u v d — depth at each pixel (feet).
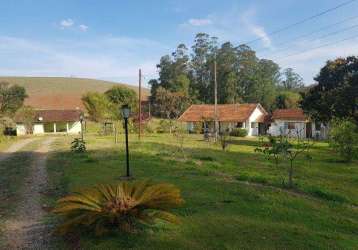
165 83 310.86
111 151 84.74
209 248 22.02
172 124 195.00
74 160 67.41
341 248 22.84
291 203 33.76
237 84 302.04
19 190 41.86
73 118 219.82
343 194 41.78
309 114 130.52
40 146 109.70
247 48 305.12
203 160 69.92
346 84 113.50
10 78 419.95
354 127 83.10
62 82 423.64
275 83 346.33
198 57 318.65
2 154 88.53
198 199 34.01
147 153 79.56
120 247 22.24
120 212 24.39
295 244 22.99
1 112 200.64
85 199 24.79
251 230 25.39
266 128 205.36
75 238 24.12
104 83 448.24
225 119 204.03
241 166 63.10
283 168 63.52
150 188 25.99
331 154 96.73
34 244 23.91
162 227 25.36
